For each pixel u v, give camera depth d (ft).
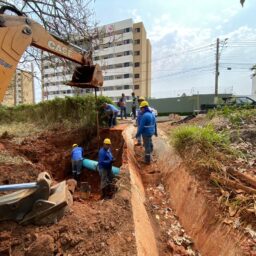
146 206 19.81
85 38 23.50
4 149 31.86
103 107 42.93
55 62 25.45
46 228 12.92
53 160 36.83
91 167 33.63
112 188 21.48
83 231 13.00
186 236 16.01
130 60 177.68
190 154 22.07
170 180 22.88
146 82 194.70
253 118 26.03
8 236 12.37
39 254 11.65
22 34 12.38
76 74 17.57
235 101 53.83
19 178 20.35
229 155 19.62
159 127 44.73
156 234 16.58
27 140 40.29
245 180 16.10
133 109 57.57
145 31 187.83
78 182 32.83
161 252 14.98
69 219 13.60
